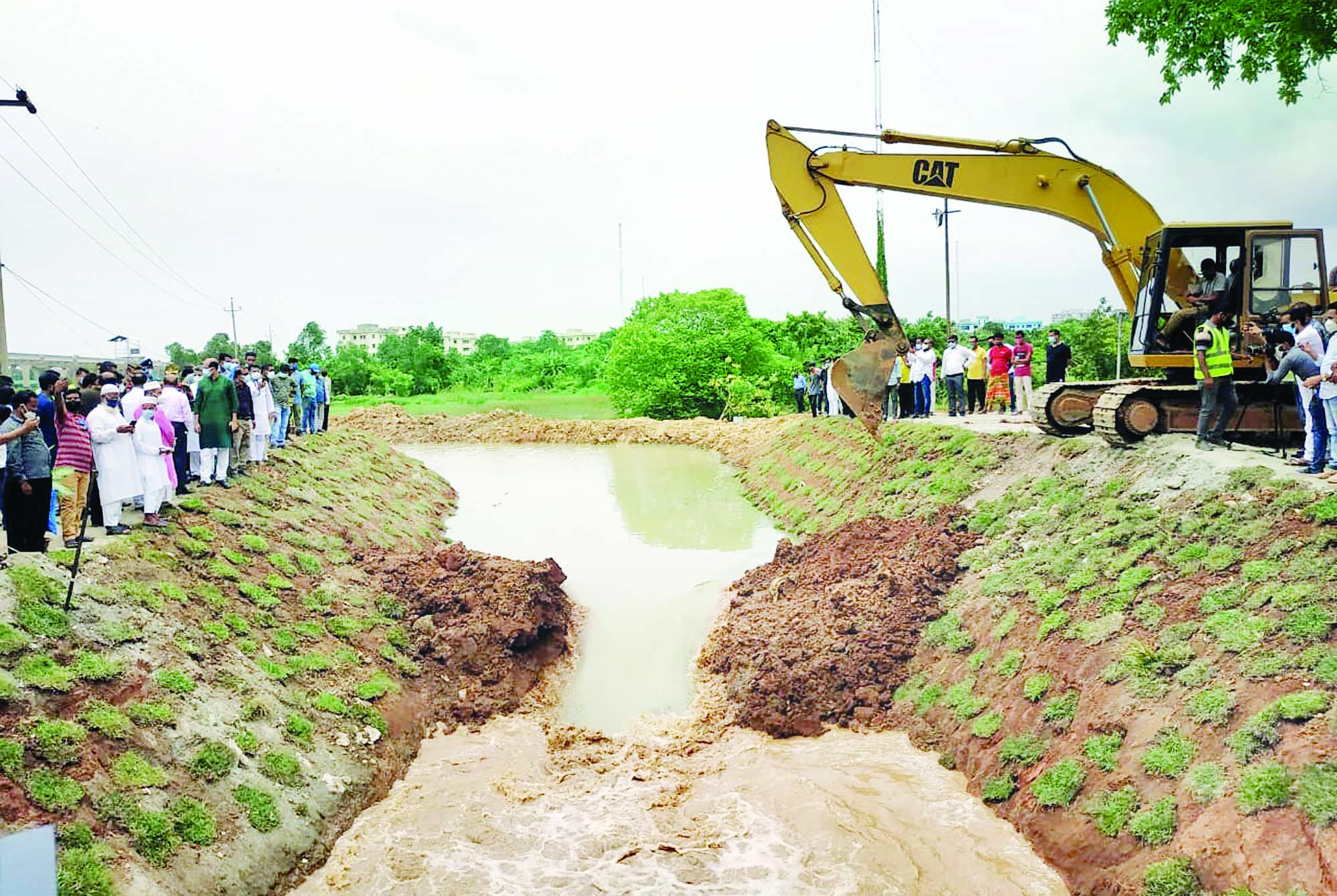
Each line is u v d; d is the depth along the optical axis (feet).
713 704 46.16
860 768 38.40
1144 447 46.93
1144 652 33.88
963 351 80.79
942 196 49.16
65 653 32.99
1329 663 28.19
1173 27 45.57
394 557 60.64
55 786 27.89
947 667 42.57
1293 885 23.63
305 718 38.91
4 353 55.11
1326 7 39.81
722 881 31.30
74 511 41.19
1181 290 47.29
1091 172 48.93
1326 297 44.80
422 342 264.31
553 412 201.05
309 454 78.69
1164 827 27.76
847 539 58.70
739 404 165.89
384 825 35.40
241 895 29.43
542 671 50.62
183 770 31.89
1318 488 35.76
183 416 53.67
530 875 31.89
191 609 41.27
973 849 32.07
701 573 65.77
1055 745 34.19
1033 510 49.80
